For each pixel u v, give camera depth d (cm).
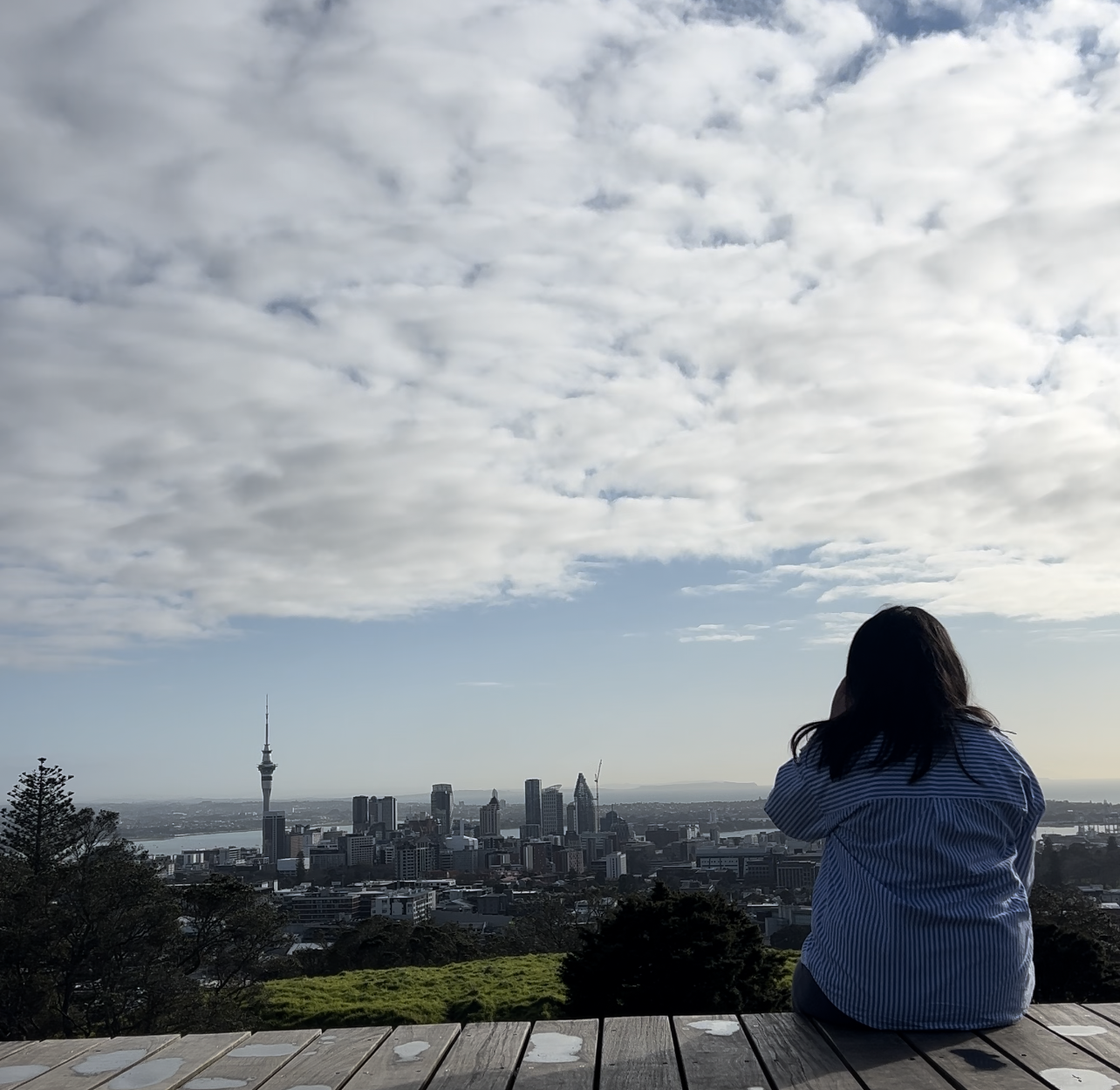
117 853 1953
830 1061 294
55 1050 345
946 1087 273
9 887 1775
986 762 312
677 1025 343
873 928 307
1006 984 309
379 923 3438
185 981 1789
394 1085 296
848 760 316
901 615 329
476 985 1788
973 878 306
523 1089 289
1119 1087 267
